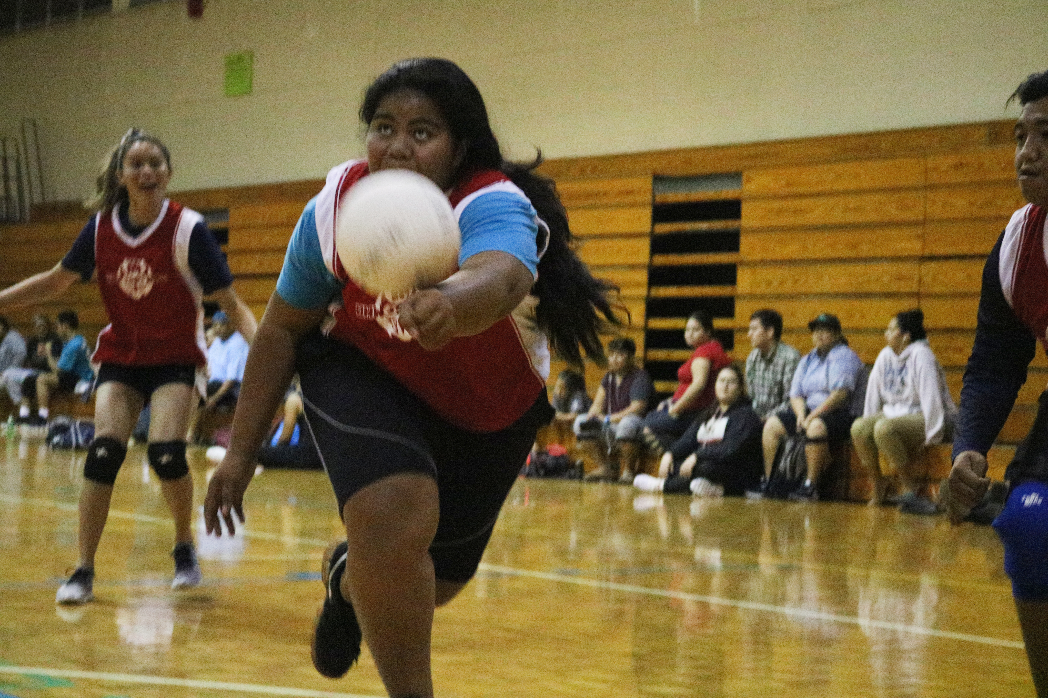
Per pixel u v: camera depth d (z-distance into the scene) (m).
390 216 2.94
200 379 8.12
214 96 31.06
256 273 29.53
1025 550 4.08
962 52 20.64
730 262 22.72
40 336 30.58
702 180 23.34
